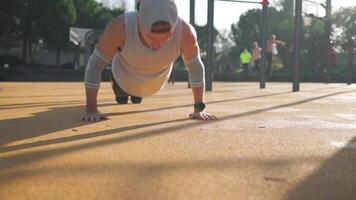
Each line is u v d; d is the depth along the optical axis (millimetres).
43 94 7332
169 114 4281
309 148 2639
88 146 2590
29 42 37125
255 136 3043
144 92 4496
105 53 3793
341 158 2377
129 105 5238
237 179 1915
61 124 3500
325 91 9594
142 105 5250
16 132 3088
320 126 3621
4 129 3227
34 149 2496
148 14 3373
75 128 3283
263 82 10773
